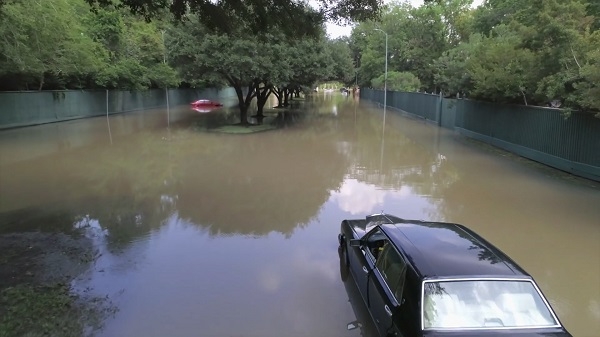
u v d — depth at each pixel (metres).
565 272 7.33
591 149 13.69
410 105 40.22
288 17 10.78
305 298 6.29
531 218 10.12
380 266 5.29
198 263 7.50
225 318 5.76
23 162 16.80
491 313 4.03
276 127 30.27
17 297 6.14
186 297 6.31
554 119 15.71
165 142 22.59
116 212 10.48
